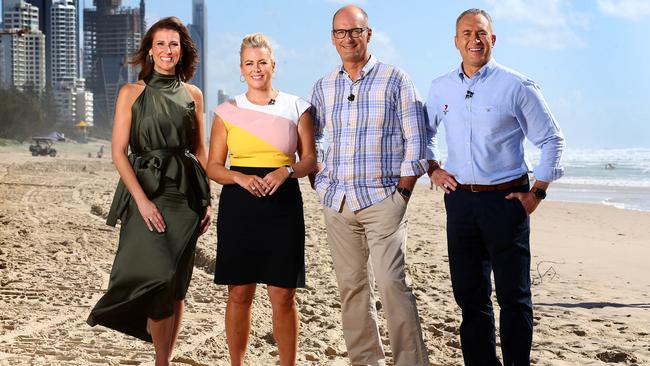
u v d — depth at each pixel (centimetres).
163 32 445
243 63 459
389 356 555
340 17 465
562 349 595
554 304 824
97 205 1916
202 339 610
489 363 459
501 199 444
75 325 650
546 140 445
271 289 453
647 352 586
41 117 14088
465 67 456
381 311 730
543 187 443
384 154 466
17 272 918
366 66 470
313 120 486
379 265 463
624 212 2520
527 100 443
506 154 447
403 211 464
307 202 2359
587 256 1320
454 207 457
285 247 447
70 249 1126
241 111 456
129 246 432
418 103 469
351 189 466
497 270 447
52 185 2898
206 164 469
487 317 462
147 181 436
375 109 465
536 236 1714
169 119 443
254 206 444
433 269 1053
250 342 602
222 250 450
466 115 450
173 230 438
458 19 454
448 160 465
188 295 814
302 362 539
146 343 589
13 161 5728
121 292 431
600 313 769
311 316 704
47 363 516
